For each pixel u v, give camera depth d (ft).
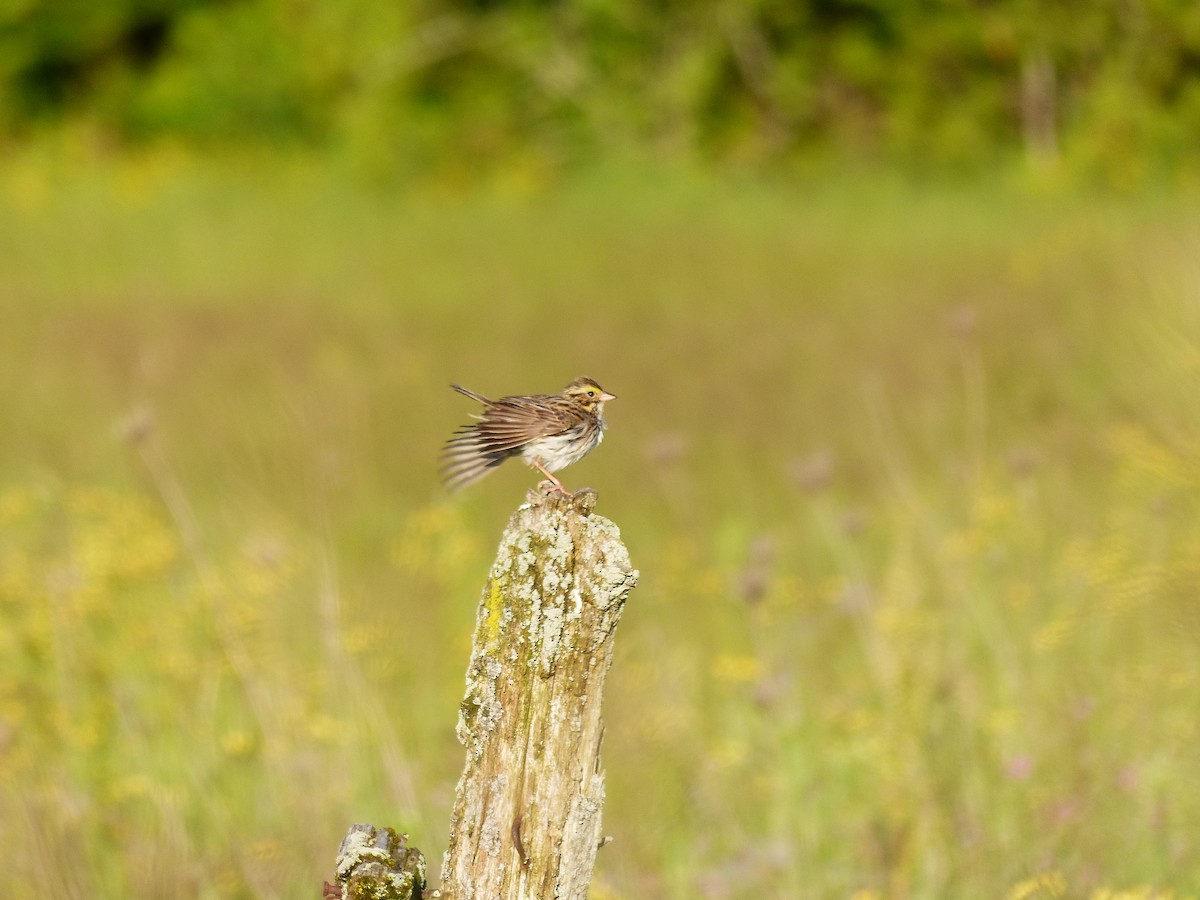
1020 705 29.19
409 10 150.51
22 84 177.06
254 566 37.83
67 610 35.12
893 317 71.77
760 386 61.72
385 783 28.63
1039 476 45.09
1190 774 26.84
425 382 66.54
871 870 25.66
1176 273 57.26
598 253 101.60
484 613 16.03
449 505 46.91
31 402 64.54
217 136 164.55
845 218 110.73
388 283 96.02
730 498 48.85
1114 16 128.36
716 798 28.63
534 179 139.23
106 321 83.56
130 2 174.81
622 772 29.27
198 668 32.91
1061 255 79.05
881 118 138.82
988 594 34.55
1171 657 30.78
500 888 15.83
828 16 139.13
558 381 66.95
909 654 31.42
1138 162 119.96
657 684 32.89
